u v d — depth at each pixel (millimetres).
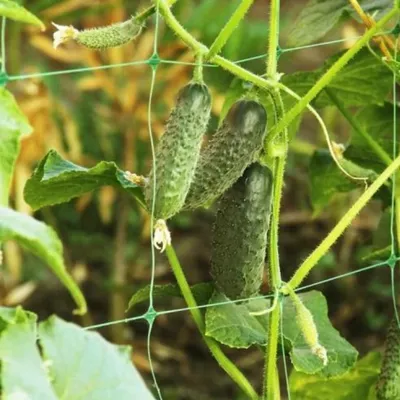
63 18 1833
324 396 1178
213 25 1897
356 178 1099
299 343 1063
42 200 1050
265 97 1129
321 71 1173
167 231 914
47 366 843
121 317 2047
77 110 2234
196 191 944
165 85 1965
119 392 852
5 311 822
